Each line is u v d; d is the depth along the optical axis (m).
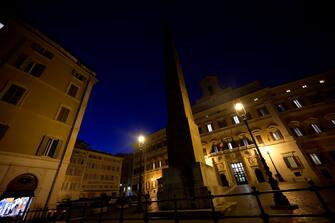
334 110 21.42
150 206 13.68
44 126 14.22
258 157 23.73
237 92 32.34
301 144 21.81
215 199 7.66
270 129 24.44
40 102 14.51
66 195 30.61
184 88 12.42
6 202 11.13
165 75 13.27
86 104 18.62
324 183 16.44
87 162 36.69
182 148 9.24
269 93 26.86
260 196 10.34
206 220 5.79
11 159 11.62
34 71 14.92
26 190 11.88
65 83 17.20
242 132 26.67
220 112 30.45
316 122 21.92
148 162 38.16
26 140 12.79
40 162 13.11
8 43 13.88
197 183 7.72
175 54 14.38
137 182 38.31
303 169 20.23
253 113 26.97
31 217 11.41
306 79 24.50
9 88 12.95
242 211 6.44
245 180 24.06
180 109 10.59
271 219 5.00
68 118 16.38
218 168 26.86
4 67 13.09
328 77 23.16
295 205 6.07
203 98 36.78
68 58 18.25
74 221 8.44
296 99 24.62
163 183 8.65
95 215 10.69
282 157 22.12
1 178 10.91
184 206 7.43
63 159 14.57
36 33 15.86
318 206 5.89
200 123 32.12
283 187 14.69
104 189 37.62
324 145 20.42
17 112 12.84
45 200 12.56
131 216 8.67
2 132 11.73
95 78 20.59
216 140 28.84
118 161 43.78
